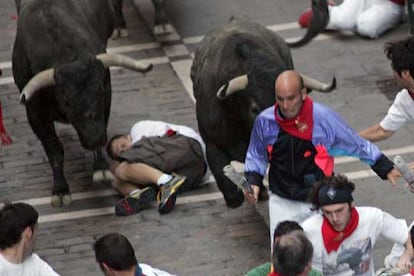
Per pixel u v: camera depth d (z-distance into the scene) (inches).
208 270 906.1
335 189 671.1
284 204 786.8
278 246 593.0
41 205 1018.1
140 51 1291.8
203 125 905.5
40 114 992.9
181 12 1378.0
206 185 1027.9
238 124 886.4
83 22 1012.5
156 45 1304.1
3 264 652.1
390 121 818.2
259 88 831.7
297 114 750.5
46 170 1073.5
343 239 691.4
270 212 798.5
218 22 1349.7
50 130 1006.4
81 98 927.0
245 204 993.5
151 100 1184.8
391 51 774.5
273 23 1336.1
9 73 1259.8
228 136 900.0
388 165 760.3
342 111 1139.9
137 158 995.9
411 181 719.1
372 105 1148.5
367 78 1203.9
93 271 914.7
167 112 1157.7
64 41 967.6
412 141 1072.8
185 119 1143.0
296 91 737.6
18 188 1045.8
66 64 935.0
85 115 934.4
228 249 933.2
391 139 1077.1
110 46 1305.4
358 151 762.2
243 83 836.6
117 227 975.6
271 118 762.2
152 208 999.6
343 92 1177.4
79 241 959.0
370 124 1112.8
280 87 737.6
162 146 1003.9
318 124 754.2
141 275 641.0
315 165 763.4
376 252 895.7
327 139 757.9
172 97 1189.1
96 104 937.5
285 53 941.8
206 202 1003.3
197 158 1007.6
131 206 989.2
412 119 811.4
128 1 1423.5
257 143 777.6
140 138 1029.8
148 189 987.9
